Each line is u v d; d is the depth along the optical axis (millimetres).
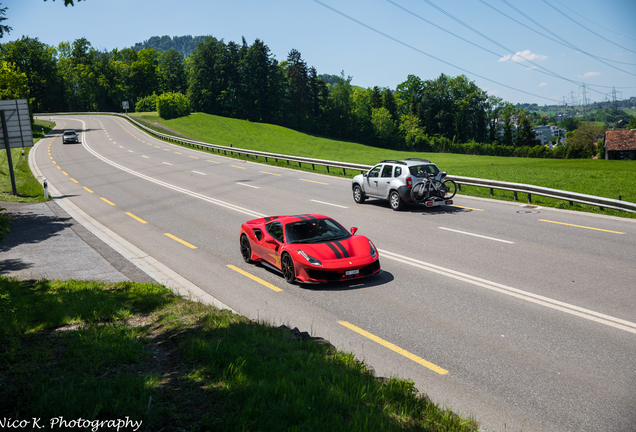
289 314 7602
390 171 17094
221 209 18484
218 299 8594
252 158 39375
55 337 6066
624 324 6383
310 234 9602
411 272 9531
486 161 65125
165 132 73688
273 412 3738
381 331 6699
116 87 128125
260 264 10961
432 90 128500
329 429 3490
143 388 4250
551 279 8508
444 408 4500
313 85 129500
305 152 80750
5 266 11203
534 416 4379
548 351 5738
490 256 10320
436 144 120062
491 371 5328
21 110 23953
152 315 7133
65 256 12078
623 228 12258
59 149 52125
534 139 129500
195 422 3699
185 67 144875
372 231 13617
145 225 16250
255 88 122688
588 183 27016
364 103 129250
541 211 15219
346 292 8562
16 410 3873
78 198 23062
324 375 4520
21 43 111062
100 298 7828
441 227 13578
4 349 5512
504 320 6801
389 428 3518
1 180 27781
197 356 5102
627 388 4797
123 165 37156
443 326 6734
